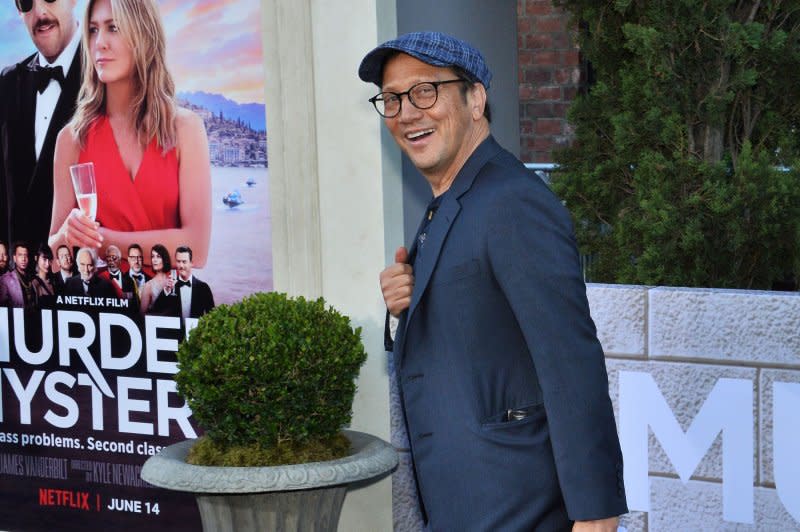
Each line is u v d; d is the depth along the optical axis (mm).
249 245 4598
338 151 4305
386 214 4289
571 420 2178
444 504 2406
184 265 4715
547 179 6441
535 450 2318
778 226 4113
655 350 3672
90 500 5039
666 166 4246
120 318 4863
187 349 3596
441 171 2527
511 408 2346
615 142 4410
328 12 4262
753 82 4160
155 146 4711
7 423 5152
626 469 3750
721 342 3584
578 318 2227
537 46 8516
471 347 2348
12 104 4953
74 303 4945
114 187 4805
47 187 4934
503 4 6102
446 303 2369
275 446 3541
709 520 3656
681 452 3666
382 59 2533
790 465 3529
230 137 4566
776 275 4316
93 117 4812
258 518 3496
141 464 4914
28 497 5160
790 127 4508
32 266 5008
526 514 2314
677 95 4301
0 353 5117
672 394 3664
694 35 4168
